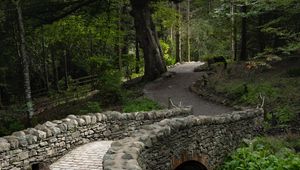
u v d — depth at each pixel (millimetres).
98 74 32406
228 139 13289
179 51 48562
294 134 15633
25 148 9492
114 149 7832
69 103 26578
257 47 36781
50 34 30531
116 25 31797
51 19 27719
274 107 19531
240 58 33438
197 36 50844
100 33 30953
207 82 27625
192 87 27391
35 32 30391
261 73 26828
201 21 48844
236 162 11953
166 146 9352
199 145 11203
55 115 22984
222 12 27250
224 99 22969
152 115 14359
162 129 9234
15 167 9180
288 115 17922
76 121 11664
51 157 10414
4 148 8844
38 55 35375
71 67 40875
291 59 28781
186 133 10508
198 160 11102
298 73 24531
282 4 20000
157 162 8898
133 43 46250
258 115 16156
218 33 44844
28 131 10094
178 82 30484
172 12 34156
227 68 30688
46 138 10242
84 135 12047
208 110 20922
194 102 23422
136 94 26844
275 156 12016
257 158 11914
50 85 38531
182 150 10234
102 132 12852
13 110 23312
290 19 23094
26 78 20016
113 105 23969
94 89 31719
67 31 30734
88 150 11211
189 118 10891
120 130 13445
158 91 27625
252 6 25344
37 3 25859
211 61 36719
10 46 27734
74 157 10531
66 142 11109
